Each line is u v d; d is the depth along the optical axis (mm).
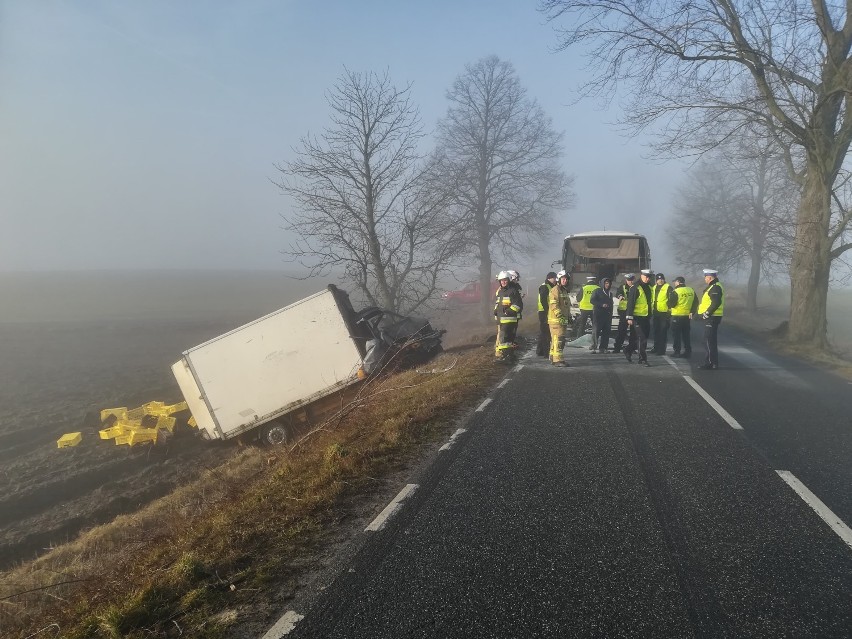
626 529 4547
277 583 3904
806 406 8984
